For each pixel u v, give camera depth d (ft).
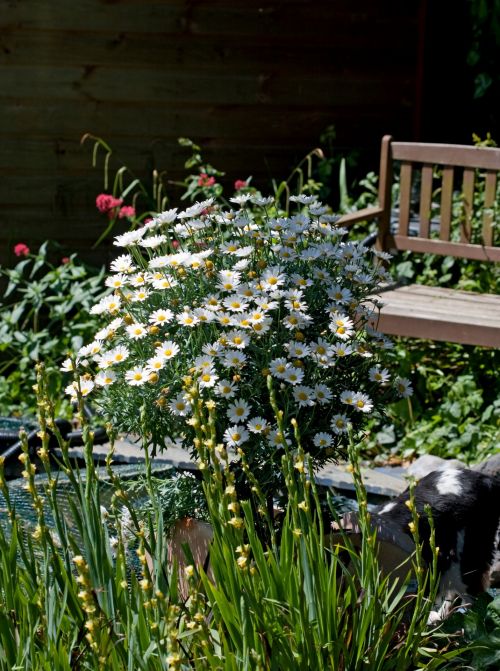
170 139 25.61
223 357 10.67
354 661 8.65
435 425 19.30
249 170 26.17
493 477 13.99
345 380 11.31
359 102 26.43
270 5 25.48
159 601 7.84
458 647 10.34
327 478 16.85
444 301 18.95
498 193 23.22
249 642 8.13
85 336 22.77
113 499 8.95
